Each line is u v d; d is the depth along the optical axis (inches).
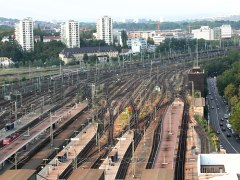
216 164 6422.2
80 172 5964.6
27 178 5703.7
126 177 6968.5
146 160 7711.6
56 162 7682.1
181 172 7081.7
